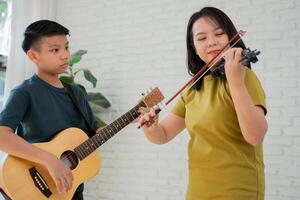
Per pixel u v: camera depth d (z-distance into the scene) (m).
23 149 1.46
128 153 3.06
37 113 1.61
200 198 1.17
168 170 2.88
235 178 1.11
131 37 3.12
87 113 1.84
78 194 1.68
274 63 2.53
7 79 2.91
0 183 1.48
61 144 1.60
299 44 2.46
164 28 2.97
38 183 1.51
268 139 2.52
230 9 2.70
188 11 2.88
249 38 2.61
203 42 1.25
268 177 2.51
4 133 1.48
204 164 1.18
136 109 1.66
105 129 1.67
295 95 2.46
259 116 1.04
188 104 1.29
